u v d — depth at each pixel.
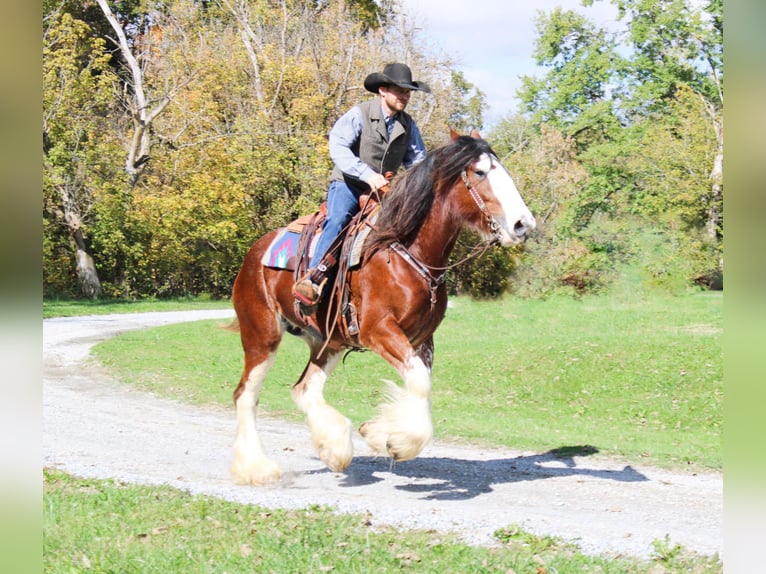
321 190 36.72
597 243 34.69
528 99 44.94
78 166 34.25
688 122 38.31
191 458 8.88
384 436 6.80
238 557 5.13
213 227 36.00
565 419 12.77
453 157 6.53
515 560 5.15
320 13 39.19
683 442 10.51
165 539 5.51
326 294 7.14
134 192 35.66
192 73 37.03
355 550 5.27
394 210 6.67
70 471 7.66
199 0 40.97
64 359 17.80
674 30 41.72
